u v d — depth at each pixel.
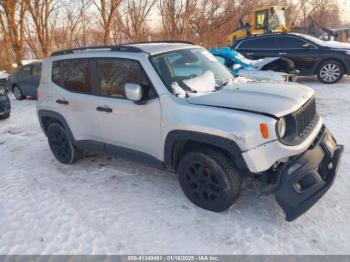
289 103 3.10
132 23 15.81
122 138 3.95
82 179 4.43
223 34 20.06
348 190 3.65
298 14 32.88
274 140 2.88
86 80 4.23
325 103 7.64
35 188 4.25
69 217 3.52
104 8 14.34
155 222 3.32
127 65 3.75
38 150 5.80
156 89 3.47
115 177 4.41
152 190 3.97
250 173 3.12
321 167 3.31
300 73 10.36
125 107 3.74
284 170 2.96
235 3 20.81
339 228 3.05
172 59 3.77
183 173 3.51
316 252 2.78
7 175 4.73
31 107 10.16
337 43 10.35
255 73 7.23
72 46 18.00
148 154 3.77
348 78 10.66
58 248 3.04
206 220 3.30
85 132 4.41
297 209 2.93
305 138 3.16
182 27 16.62
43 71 4.90
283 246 2.87
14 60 18.06
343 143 5.03
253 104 3.08
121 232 3.21
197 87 3.58
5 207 3.82
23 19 16.52
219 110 3.10
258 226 3.15
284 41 10.51
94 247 3.02
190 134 3.21
